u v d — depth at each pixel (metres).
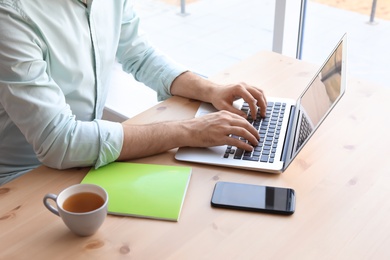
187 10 2.32
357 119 1.33
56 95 1.23
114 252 0.95
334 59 1.26
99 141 1.18
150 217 1.03
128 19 1.57
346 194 1.08
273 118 1.34
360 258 0.93
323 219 1.02
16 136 1.42
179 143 1.22
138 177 1.14
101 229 1.01
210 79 1.54
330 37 2.03
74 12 1.34
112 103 2.18
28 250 0.96
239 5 2.14
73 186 1.01
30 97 1.18
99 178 1.14
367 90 1.46
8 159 1.45
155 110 1.40
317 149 1.23
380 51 2.05
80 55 1.37
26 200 1.09
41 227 1.02
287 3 1.79
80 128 1.19
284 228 1.00
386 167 1.16
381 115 1.35
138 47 1.57
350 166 1.17
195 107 1.42
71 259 0.94
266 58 1.67
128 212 1.04
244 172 1.16
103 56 1.46
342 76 1.14
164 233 0.99
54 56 1.31
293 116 1.34
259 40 2.14
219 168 1.18
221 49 2.25
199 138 1.22
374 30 2.02
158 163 1.20
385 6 1.98
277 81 1.53
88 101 1.45
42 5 1.27
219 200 1.06
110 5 1.46
